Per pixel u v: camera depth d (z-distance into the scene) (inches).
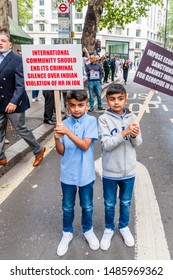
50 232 118.1
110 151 102.1
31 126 268.8
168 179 166.6
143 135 262.1
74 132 100.0
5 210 134.3
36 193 150.4
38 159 185.6
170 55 99.4
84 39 510.3
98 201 141.0
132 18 653.3
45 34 1980.8
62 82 102.7
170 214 130.2
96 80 360.2
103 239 109.4
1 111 164.9
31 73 103.9
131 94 571.8
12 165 185.8
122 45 2058.3
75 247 109.0
